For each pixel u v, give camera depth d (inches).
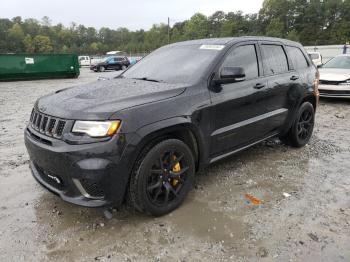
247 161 189.3
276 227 122.3
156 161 123.6
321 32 3228.3
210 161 149.3
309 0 3408.0
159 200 129.4
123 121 113.0
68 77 948.6
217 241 114.4
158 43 4050.2
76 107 117.8
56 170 115.7
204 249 110.3
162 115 122.3
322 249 109.9
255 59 171.9
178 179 133.1
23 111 363.9
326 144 223.8
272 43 188.5
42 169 125.7
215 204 139.2
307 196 146.5
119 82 154.3
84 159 109.6
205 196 146.3
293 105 197.0
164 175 127.6
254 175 169.3
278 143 224.5
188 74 148.3
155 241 114.7
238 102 154.3
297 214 131.3
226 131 151.0
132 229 121.6
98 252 109.2
